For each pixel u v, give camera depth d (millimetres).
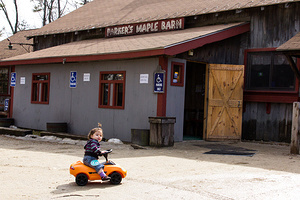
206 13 14508
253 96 13445
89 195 5492
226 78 13125
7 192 5555
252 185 6258
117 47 13469
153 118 11195
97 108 14102
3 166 7738
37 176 6797
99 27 17969
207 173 7273
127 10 19516
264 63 13500
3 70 22656
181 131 12727
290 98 12703
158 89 11938
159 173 7223
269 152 10828
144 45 12375
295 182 6570
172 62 12156
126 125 13047
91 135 6266
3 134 14992
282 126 13023
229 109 13117
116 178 6246
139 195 5531
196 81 15531
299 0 12391
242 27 13586
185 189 5918
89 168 6109
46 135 14117
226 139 13125
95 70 14258
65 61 14555
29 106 17172
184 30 14570
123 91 13148
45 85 16672
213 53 13258
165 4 18266
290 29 12977
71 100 15164
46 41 21172
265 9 13484
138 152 10195
